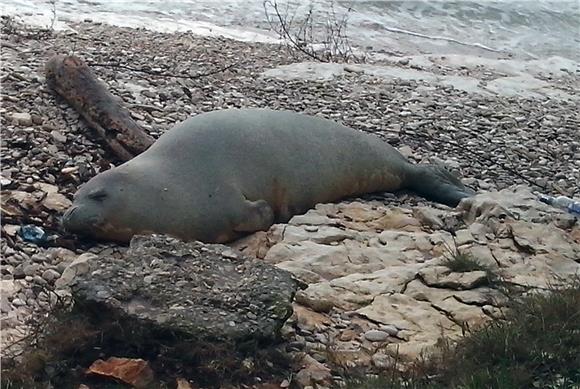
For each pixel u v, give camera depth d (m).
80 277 7.58
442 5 29.84
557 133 16.53
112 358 7.13
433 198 12.24
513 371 7.31
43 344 7.21
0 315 7.94
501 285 9.26
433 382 7.30
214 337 7.26
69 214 9.48
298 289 8.61
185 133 10.34
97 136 12.03
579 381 7.31
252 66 18.28
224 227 9.91
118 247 9.55
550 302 8.41
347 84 17.81
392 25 27.55
